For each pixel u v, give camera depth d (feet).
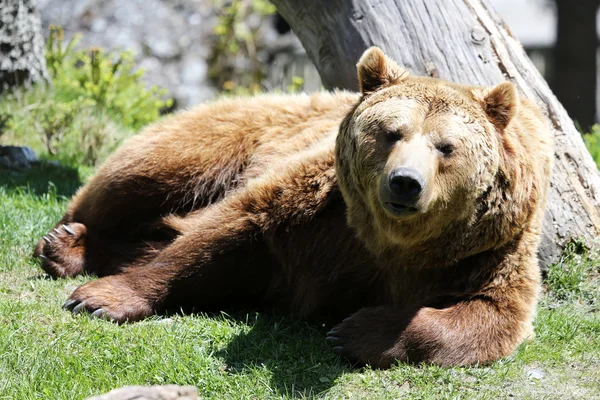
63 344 30.45
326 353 30.89
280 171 34.86
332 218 33.91
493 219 30.48
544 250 38.06
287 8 44.57
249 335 32.09
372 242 31.86
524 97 36.96
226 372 29.53
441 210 29.40
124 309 33.45
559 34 147.33
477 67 40.16
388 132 29.04
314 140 37.81
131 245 40.14
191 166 39.83
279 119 40.32
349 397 27.99
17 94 63.36
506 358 30.35
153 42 104.58
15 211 44.04
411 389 28.50
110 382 28.40
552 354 31.19
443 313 30.48
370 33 41.34
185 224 38.45
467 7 41.09
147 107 75.97
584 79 146.20
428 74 40.40
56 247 38.11
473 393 28.30
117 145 60.08
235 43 107.86
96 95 69.36
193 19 108.99
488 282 31.22
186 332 31.94
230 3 112.57
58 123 60.23
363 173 29.94
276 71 112.37
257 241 34.32
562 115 40.50
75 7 103.30
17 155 54.34
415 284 32.27
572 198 38.73
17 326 31.32
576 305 36.58
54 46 98.84
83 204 41.01
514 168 30.55
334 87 44.09
